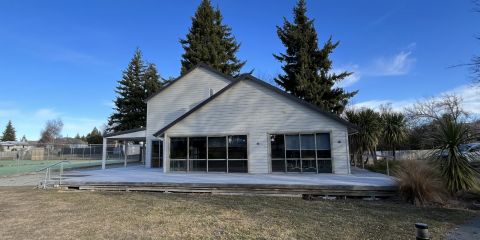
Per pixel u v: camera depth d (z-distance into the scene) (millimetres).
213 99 17281
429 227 6555
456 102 27156
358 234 6090
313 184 10945
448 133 9414
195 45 33875
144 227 6750
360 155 20484
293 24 29859
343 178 13008
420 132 26406
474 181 9117
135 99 41094
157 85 40188
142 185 12656
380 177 13297
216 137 17062
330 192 10625
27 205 9453
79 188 13336
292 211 8336
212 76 22344
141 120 41031
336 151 15289
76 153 43250
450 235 6004
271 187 11195
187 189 12109
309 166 15547
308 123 15812
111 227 6770
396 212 8039
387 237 5883
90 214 8102
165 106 22984
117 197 11008
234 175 15258
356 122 20219
